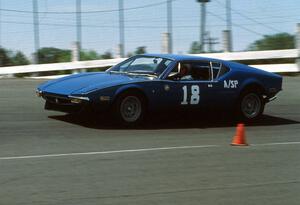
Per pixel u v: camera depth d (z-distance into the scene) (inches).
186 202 316.8
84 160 417.1
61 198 315.9
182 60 603.5
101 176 370.0
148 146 484.1
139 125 591.2
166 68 591.2
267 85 655.8
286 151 486.0
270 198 331.3
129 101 565.3
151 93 572.1
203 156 449.7
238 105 637.9
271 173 396.5
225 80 624.1
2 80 1097.4
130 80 566.3
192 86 598.2
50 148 458.0
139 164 410.9
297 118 704.4
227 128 609.0
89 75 603.5
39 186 339.9
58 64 1371.8
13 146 461.4
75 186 342.6
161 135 544.1
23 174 367.9
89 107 541.3
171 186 350.9
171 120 635.5
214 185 357.1
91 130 546.9
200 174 386.0
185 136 546.9
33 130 534.0
